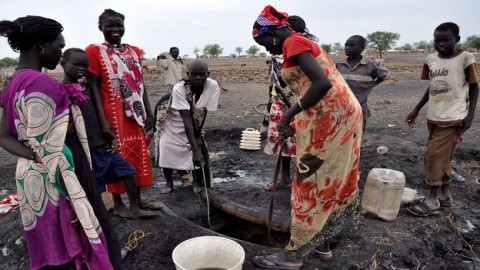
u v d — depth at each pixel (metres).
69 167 2.32
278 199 4.81
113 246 2.64
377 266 3.23
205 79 4.11
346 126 2.63
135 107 3.71
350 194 2.94
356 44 5.16
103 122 3.36
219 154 6.93
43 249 2.46
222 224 4.60
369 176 4.02
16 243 3.72
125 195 4.64
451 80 3.86
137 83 3.74
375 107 11.41
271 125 4.80
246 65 45.56
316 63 2.46
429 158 4.05
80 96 2.44
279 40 2.80
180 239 3.55
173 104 4.20
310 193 2.80
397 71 26.72
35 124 2.15
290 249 3.03
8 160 6.45
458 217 4.11
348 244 3.53
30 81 2.15
